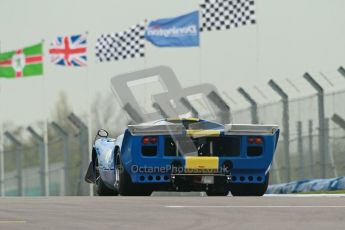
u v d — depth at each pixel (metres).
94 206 28.58
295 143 52.28
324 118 51.09
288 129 52.66
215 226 21.16
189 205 28.80
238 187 40.44
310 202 30.48
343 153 51.38
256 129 38.66
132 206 28.42
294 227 20.69
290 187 49.94
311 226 20.92
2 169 78.25
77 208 27.64
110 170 41.66
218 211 25.97
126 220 23.03
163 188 39.44
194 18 82.44
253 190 40.31
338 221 22.34
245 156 38.69
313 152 51.25
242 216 24.11
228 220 22.88
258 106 53.00
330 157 50.97
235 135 38.50
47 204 29.98
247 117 52.94
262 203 29.88
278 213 25.08
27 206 28.91
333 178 50.12
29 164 74.88
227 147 38.97
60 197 37.12
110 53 85.81
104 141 44.53
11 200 33.62
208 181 38.38
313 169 51.25
